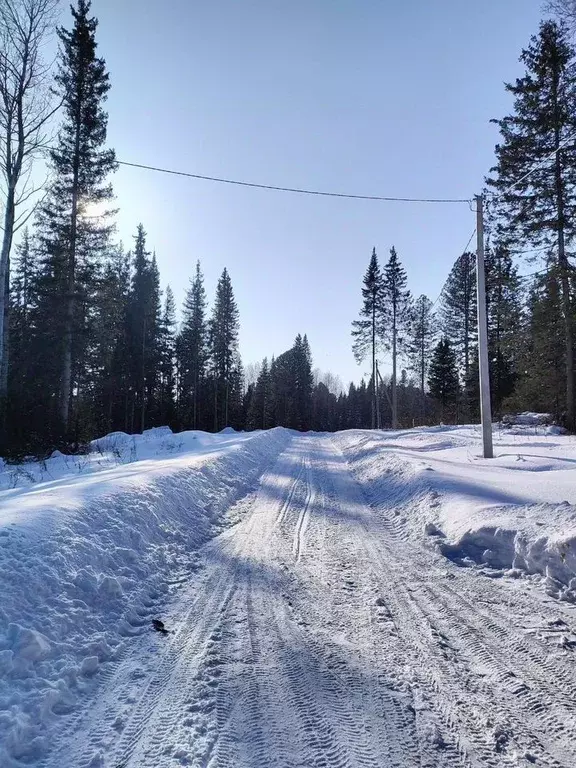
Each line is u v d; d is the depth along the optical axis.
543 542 5.70
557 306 21.69
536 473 9.59
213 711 3.20
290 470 15.26
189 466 10.31
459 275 39.06
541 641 4.20
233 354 54.16
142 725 3.06
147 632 4.38
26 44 15.47
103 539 5.46
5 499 6.34
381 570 6.08
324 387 92.00
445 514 7.81
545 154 20.19
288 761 2.73
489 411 12.79
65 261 22.05
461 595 5.26
